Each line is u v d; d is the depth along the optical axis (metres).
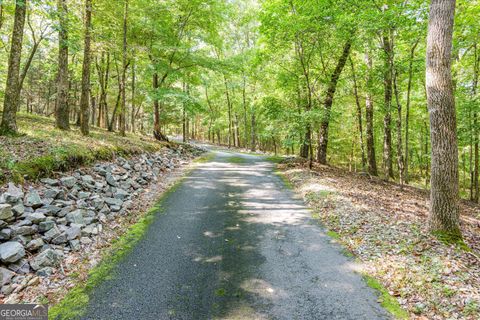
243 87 29.34
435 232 5.51
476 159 14.61
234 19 27.97
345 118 21.36
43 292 3.99
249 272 4.67
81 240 5.38
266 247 5.60
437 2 5.48
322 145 17.45
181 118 24.89
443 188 5.48
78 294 4.02
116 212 7.10
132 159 11.73
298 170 13.49
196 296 4.03
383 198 9.31
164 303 3.87
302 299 3.96
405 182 16.92
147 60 18.00
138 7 15.21
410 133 24.58
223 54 30.50
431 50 5.58
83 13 12.37
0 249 4.19
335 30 11.73
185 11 17.89
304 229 6.52
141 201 8.35
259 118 33.31
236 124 36.88
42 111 36.66
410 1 9.88
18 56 8.36
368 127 16.00
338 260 5.07
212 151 24.78
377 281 4.39
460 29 11.55
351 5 11.09
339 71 14.53
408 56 12.25
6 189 5.45
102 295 4.01
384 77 12.73
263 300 3.95
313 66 14.73
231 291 4.15
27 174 6.22
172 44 18.03
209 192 9.61
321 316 3.61
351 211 7.27
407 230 5.88
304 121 12.40
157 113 19.64
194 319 3.56
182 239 5.92
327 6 11.22
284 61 15.70
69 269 4.60
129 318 3.56
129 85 23.16
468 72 14.76
